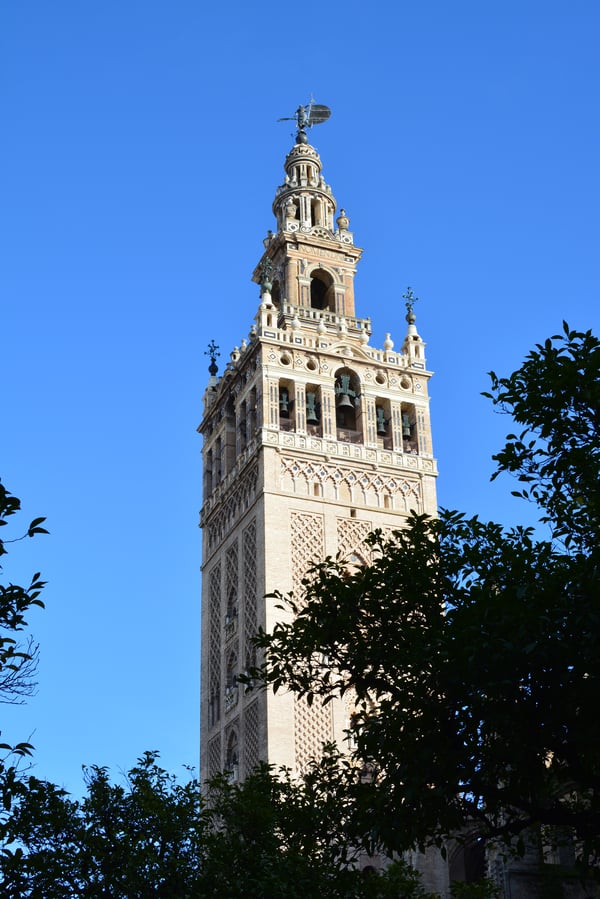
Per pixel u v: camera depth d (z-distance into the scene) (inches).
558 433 1338.6
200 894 1708.9
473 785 1229.1
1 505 1113.4
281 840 1824.6
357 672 1347.2
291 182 4143.7
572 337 1346.0
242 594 3358.8
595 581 1194.0
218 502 3641.7
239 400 3644.2
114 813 1834.4
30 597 1136.2
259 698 3097.9
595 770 1248.8
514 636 1175.0
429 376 3705.7
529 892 2170.3
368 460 3479.3
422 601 1360.7
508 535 1412.4
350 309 3887.8
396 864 2027.6
